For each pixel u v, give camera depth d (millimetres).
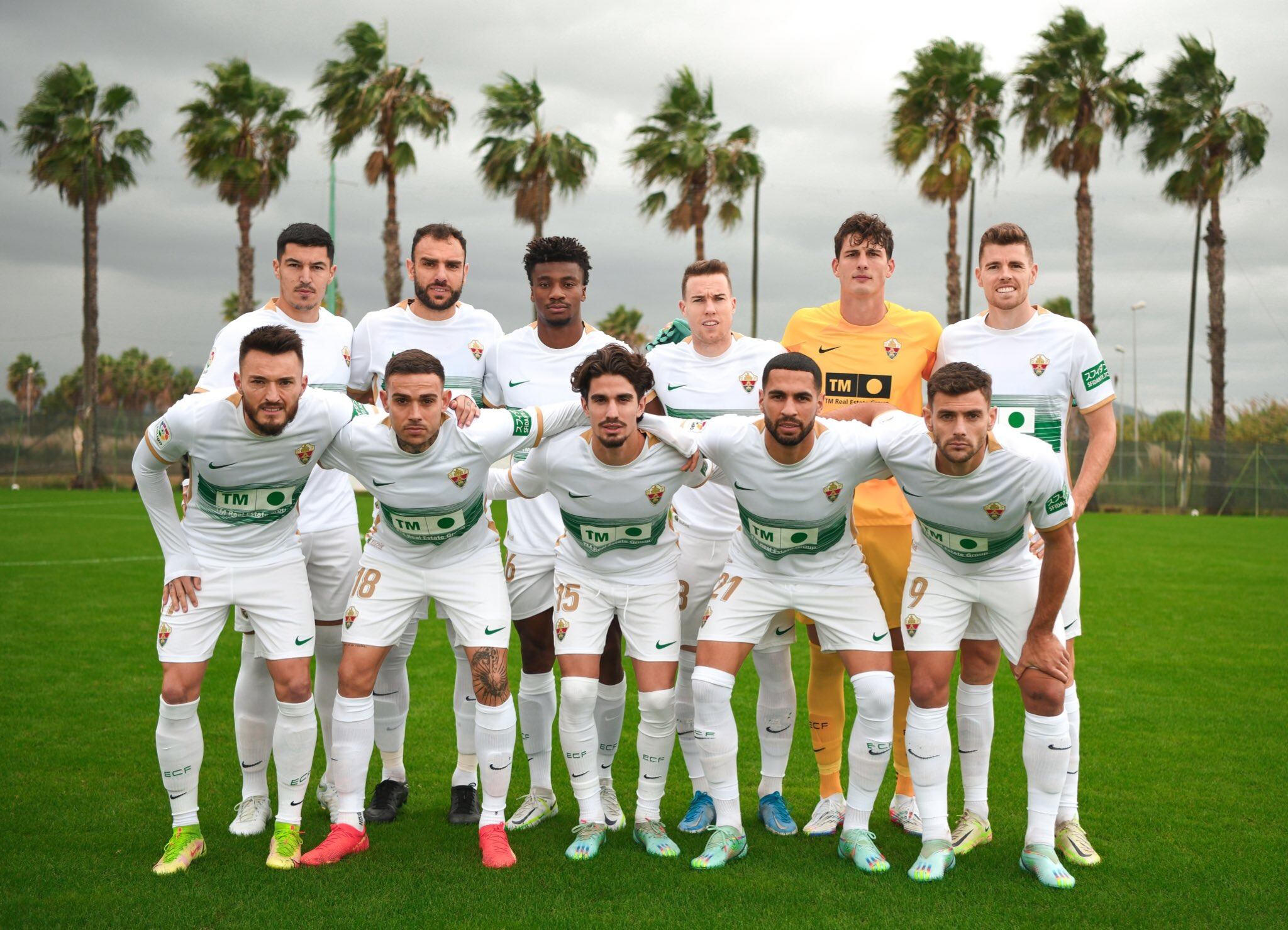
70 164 30094
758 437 3912
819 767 4488
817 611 4078
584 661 4156
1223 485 28547
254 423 3797
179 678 3889
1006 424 4445
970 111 26531
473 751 4555
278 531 4102
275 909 3486
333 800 4637
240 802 4648
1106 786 4914
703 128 27328
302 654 4039
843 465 3885
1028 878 3816
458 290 4766
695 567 4637
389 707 4625
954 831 4242
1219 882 3770
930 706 3938
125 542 15641
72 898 3566
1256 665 7758
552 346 4734
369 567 4215
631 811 4699
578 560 4285
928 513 3900
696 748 4547
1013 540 3891
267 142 30156
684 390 4820
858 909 3516
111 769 5062
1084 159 26797
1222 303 29266
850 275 4590
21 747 5406
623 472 3982
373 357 4816
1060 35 26656
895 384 4660
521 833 4379
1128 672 7492
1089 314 27672
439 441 3895
